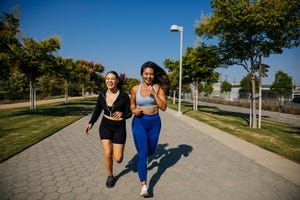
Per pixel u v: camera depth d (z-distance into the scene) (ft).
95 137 23.48
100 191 10.89
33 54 43.34
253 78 30.99
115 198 10.21
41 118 37.45
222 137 24.11
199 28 31.58
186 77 62.08
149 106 11.09
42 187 11.25
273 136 24.89
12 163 14.82
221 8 27.58
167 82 11.44
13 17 30.94
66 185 11.51
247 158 16.47
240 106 104.01
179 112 46.65
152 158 16.44
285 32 26.89
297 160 15.85
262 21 25.04
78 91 183.21
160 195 10.55
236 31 29.04
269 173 13.44
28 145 19.10
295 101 131.85
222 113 56.54
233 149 19.04
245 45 30.45
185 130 28.53
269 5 25.59
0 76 33.32
